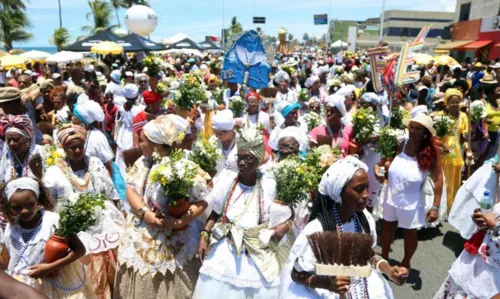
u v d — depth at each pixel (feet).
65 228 10.41
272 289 10.84
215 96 28.66
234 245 11.01
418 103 36.06
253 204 11.30
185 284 12.33
